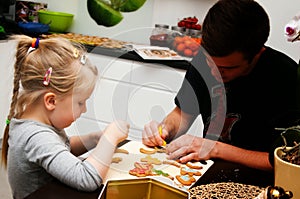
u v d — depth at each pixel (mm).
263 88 1534
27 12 3252
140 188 884
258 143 1550
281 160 878
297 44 2285
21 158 1117
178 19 3053
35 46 1211
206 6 2943
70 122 1154
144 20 3162
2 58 2709
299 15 1000
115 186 854
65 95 1129
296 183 852
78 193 964
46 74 1144
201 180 1057
